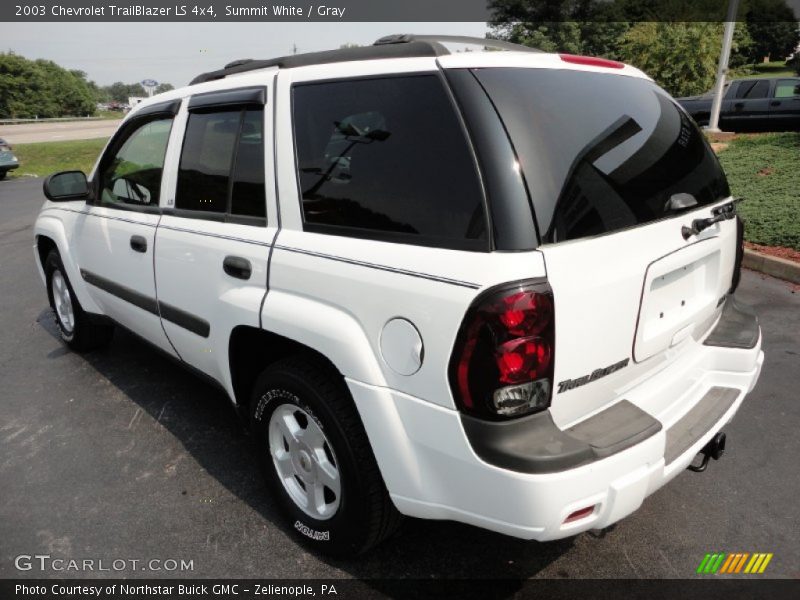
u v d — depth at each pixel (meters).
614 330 1.89
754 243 6.55
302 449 2.37
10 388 3.97
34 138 38.25
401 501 2.01
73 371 4.22
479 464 1.75
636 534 2.53
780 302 5.16
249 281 2.40
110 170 3.52
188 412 3.62
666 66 20.44
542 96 1.93
